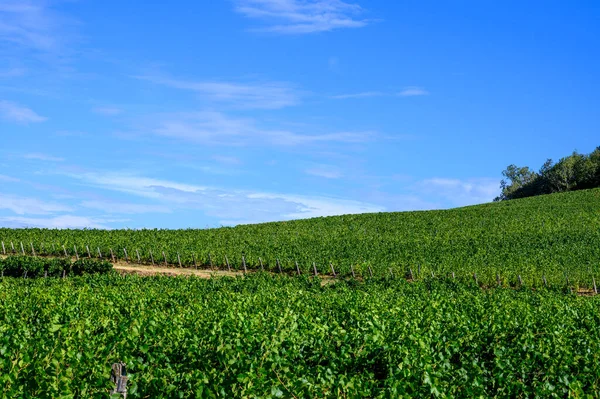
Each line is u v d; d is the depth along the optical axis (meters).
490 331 18.72
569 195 104.19
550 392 12.51
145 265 51.00
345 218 80.88
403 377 12.37
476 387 12.24
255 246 55.56
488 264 47.94
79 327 15.70
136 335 15.12
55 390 10.87
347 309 22.77
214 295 27.45
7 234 59.72
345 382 11.68
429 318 20.73
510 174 185.00
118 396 10.88
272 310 21.80
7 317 19.23
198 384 11.51
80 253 54.38
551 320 21.55
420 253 53.22
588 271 45.47
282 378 12.41
